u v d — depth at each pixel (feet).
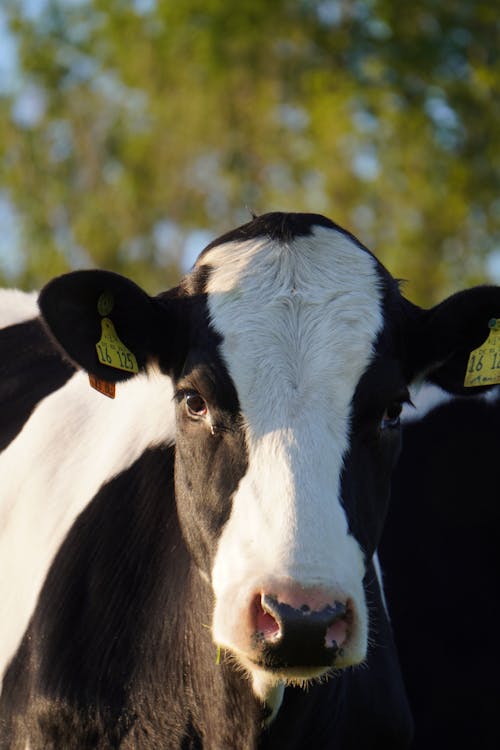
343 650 21.36
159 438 28.14
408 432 34.27
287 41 110.83
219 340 23.73
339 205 106.52
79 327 24.53
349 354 23.56
